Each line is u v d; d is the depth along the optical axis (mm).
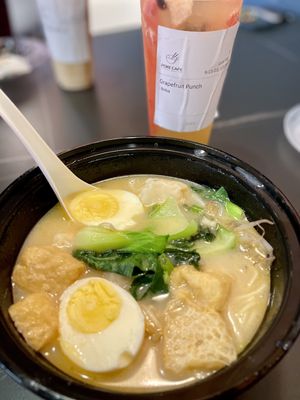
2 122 333
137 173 236
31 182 203
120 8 645
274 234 186
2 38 473
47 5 323
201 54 210
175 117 241
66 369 160
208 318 164
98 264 191
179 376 156
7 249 187
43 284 183
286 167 291
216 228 210
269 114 350
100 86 385
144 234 199
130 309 172
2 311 160
